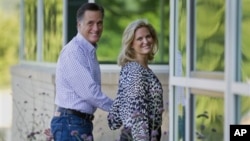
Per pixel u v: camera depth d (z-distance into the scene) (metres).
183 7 8.23
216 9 7.32
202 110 7.64
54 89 13.07
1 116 24.50
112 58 12.67
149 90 8.45
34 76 14.73
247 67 6.70
